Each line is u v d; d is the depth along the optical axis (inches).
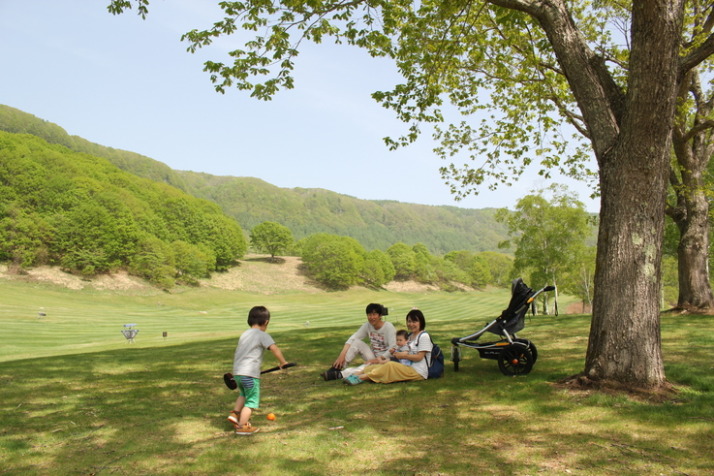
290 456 169.5
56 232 3376.0
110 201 3690.9
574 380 253.9
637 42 237.9
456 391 255.9
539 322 634.8
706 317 579.2
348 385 288.2
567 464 155.7
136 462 167.3
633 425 191.8
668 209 672.4
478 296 5290.4
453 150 571.5
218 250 4788.4
